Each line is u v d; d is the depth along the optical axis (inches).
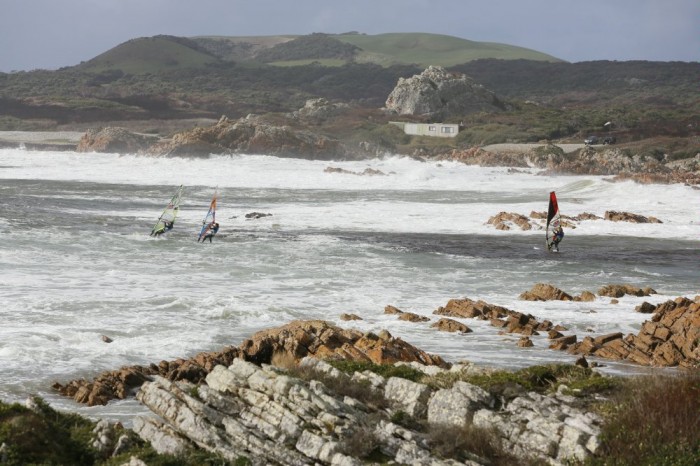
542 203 7229.3
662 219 6156.5
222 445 1183.6
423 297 3149.6
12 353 2070.6
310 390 1254.3
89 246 4124.0
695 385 1162.0
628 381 1256.8
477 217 6077.8
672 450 1043.9
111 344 2217.0
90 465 1245.1
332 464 1086.4
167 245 4288.9
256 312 2679.6
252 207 6722.4
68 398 1775.3
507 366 2069.4
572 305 3026.6
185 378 1878.7
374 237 4958.2
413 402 1237.7
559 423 1104.2
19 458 1195.3
